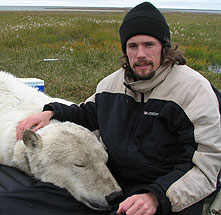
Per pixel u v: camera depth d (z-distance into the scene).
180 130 2.46
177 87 2.49
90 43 13.19
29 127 3.02
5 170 3.07
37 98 3.69
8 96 3.49
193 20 31.98
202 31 19.61
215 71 10.04
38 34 13.80
